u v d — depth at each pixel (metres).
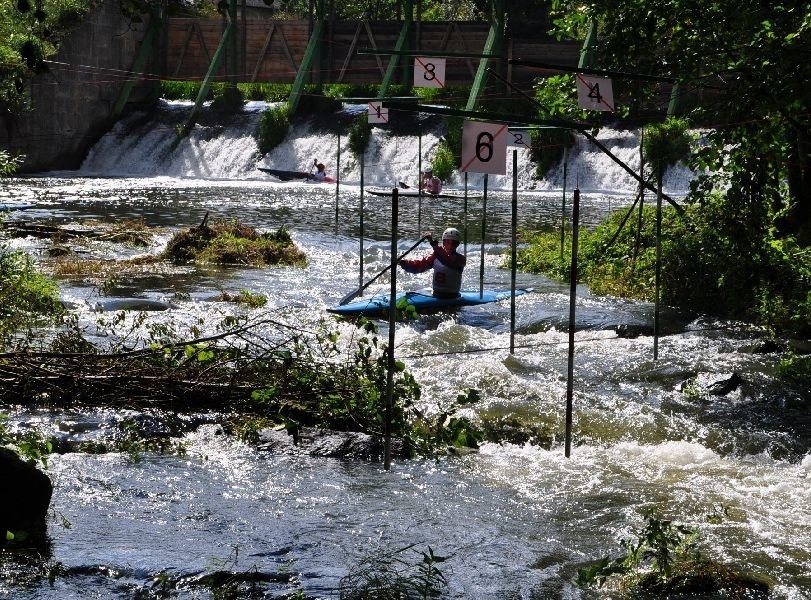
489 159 8.75
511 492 8.37
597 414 10.55
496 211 32.81
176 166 48.16
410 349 13.12
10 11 21.72
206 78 48.94
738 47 12.99
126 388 9.83
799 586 6.62
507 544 7.25
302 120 48.16
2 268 14.24
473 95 43.00
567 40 42.91
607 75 11.50
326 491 8.16
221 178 46.91
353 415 9.51
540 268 20.03
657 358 12.80
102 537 6.95
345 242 24.14
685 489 8.55
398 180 44.41
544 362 12.58
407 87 46.62
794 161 16.53
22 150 45.47
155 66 51.25
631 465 9.20
